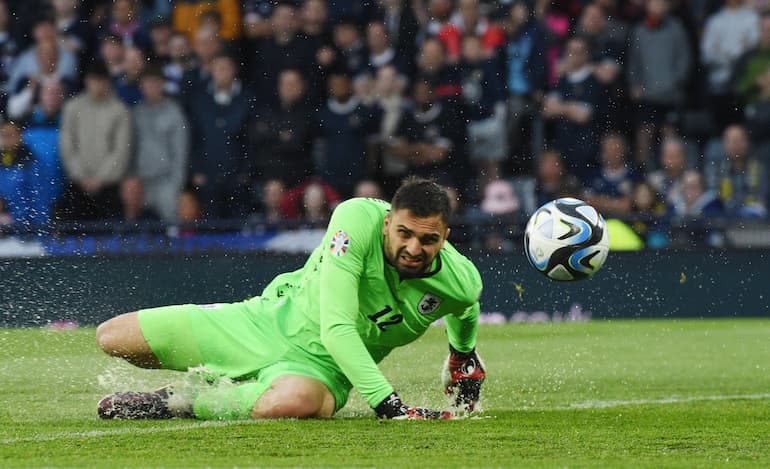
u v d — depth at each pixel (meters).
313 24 52.16
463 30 53.28
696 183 53.28
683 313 51.06
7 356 31.52
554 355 36.47
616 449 18.36
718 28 55.50
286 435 19.00
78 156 53.00
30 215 53.00
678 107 55.03
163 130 52.97
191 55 54.59
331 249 20.31
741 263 51.06
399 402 20.56
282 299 21.98
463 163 52.75
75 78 55.16
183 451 17.67
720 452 18.22
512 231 51.44
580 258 22.52
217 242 51.53
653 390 28.38
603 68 53.38
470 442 18.61
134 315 22.31
